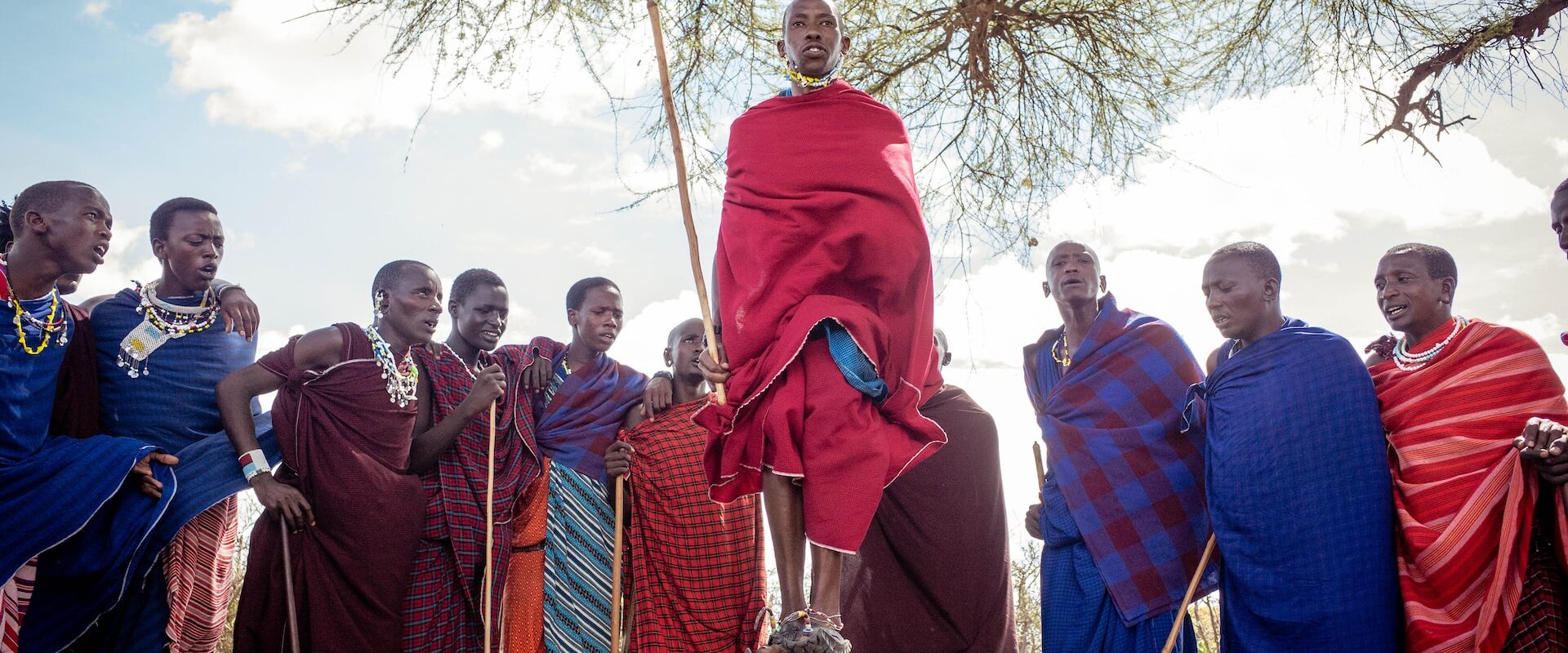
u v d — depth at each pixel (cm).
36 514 504
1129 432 587
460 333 638
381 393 566
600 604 605
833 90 414
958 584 590
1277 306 573
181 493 537
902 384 390
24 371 514
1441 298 541
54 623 523
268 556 545
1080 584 579
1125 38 704
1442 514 507
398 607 555
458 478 594
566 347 657
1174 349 607
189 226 560
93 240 529
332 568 546
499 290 638
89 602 526
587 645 598
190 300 571
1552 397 511
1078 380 609
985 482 606
